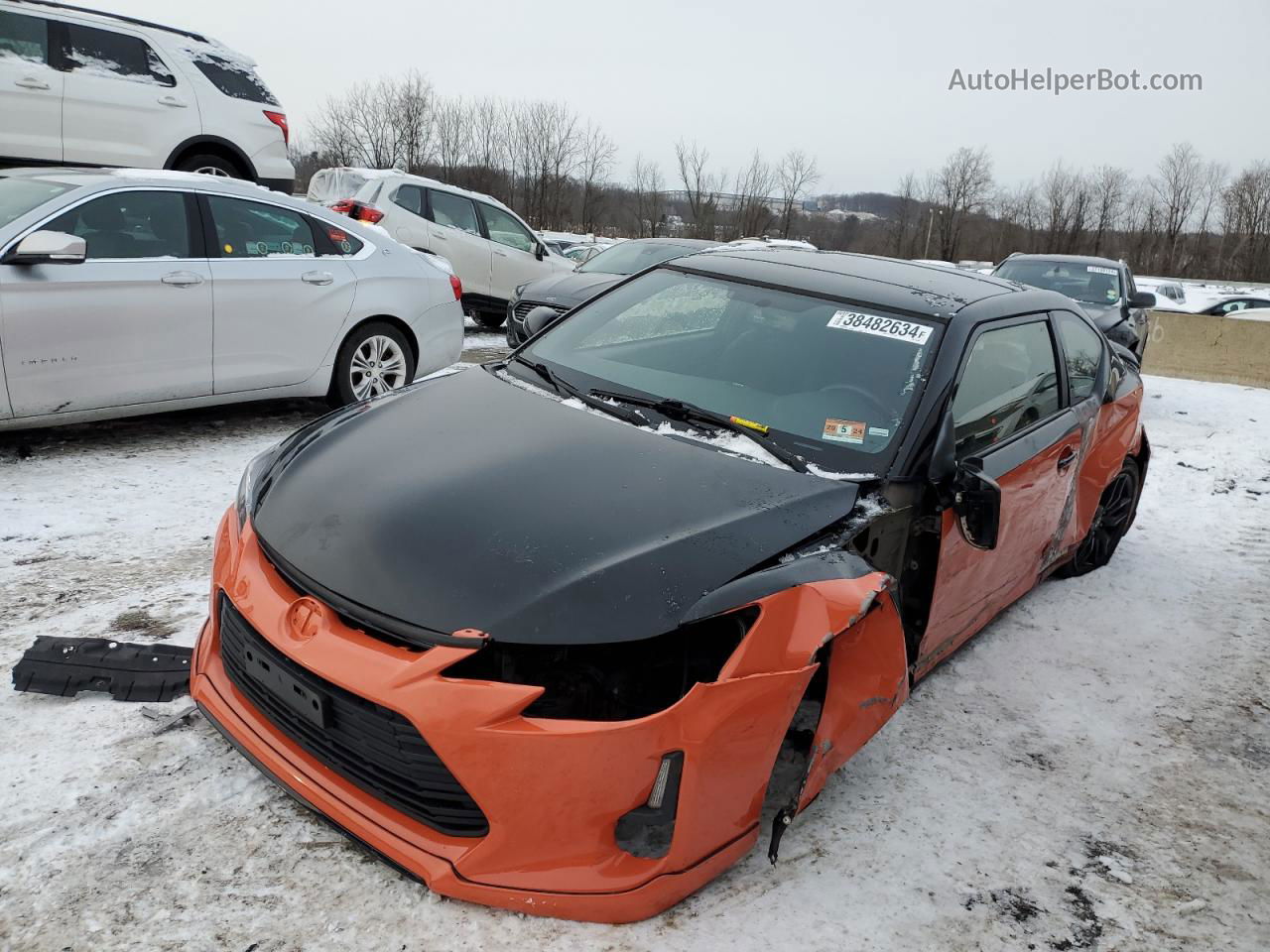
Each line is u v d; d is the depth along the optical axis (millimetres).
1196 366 13141
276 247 5777
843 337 3201
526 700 1996
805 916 2266
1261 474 7426
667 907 2143
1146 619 4469
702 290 3582
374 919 2123
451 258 11312
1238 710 3662
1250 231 57719
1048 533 3908
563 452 2654
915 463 2789
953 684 3600
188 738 2705
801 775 2736
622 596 2121
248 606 2301
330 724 2160
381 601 2135
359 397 6285
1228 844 2803
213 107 8961
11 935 1997
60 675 2855
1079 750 3240
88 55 8203
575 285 8609
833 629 2221
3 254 4625
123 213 5109
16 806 2365
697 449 2754
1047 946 2293
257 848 2316
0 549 3893
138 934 2037
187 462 5262
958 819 2750
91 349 4926
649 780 2051
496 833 2031
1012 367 3465
